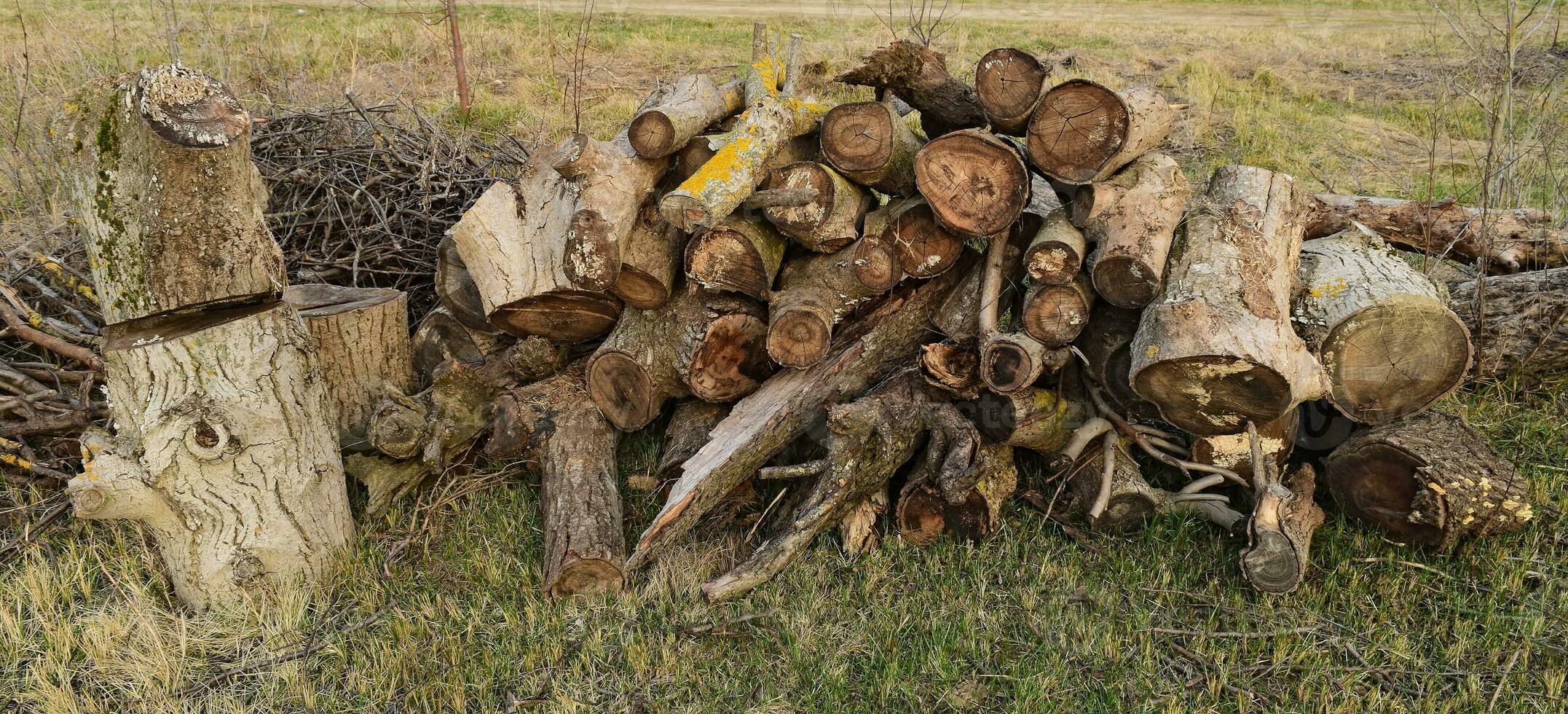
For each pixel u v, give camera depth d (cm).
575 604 381
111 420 434
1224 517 409
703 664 353
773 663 353
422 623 369
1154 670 346
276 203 559
